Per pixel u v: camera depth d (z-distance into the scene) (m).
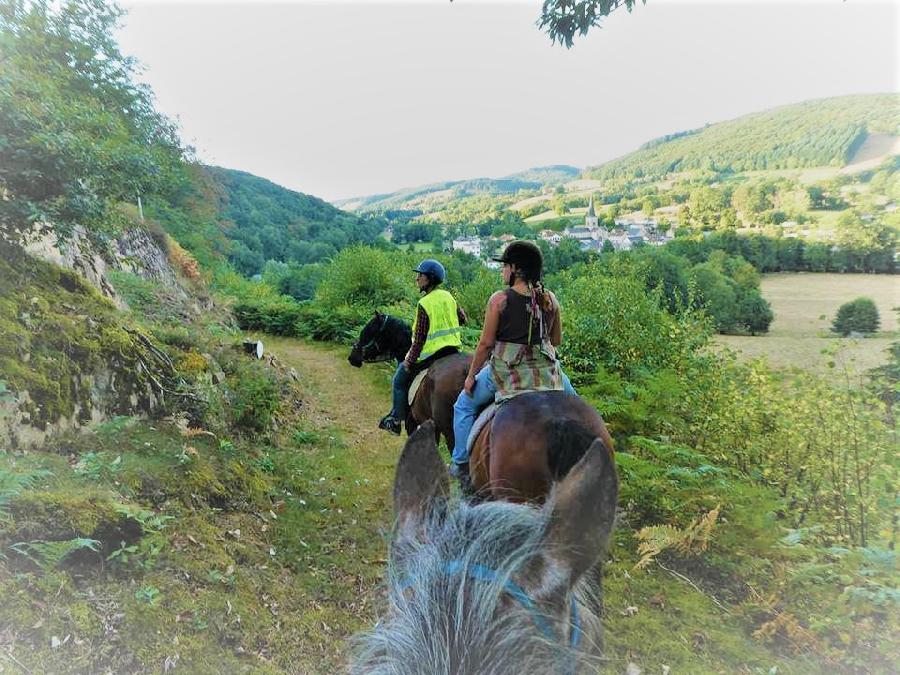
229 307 19.08
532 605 1.15
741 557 4.48
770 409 5.64
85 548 3.42
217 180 38.91
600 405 6.25
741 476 5.38
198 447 5.41
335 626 3.74
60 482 3.91
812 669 3.41
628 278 9.96
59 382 4.63
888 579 3.75
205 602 3.52
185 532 4.14
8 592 2.94
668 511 5.09
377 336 6.03
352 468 6.68
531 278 3.09
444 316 5.11
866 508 4.50
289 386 9.42
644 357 8.41
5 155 4.67
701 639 3.72
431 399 4.82
